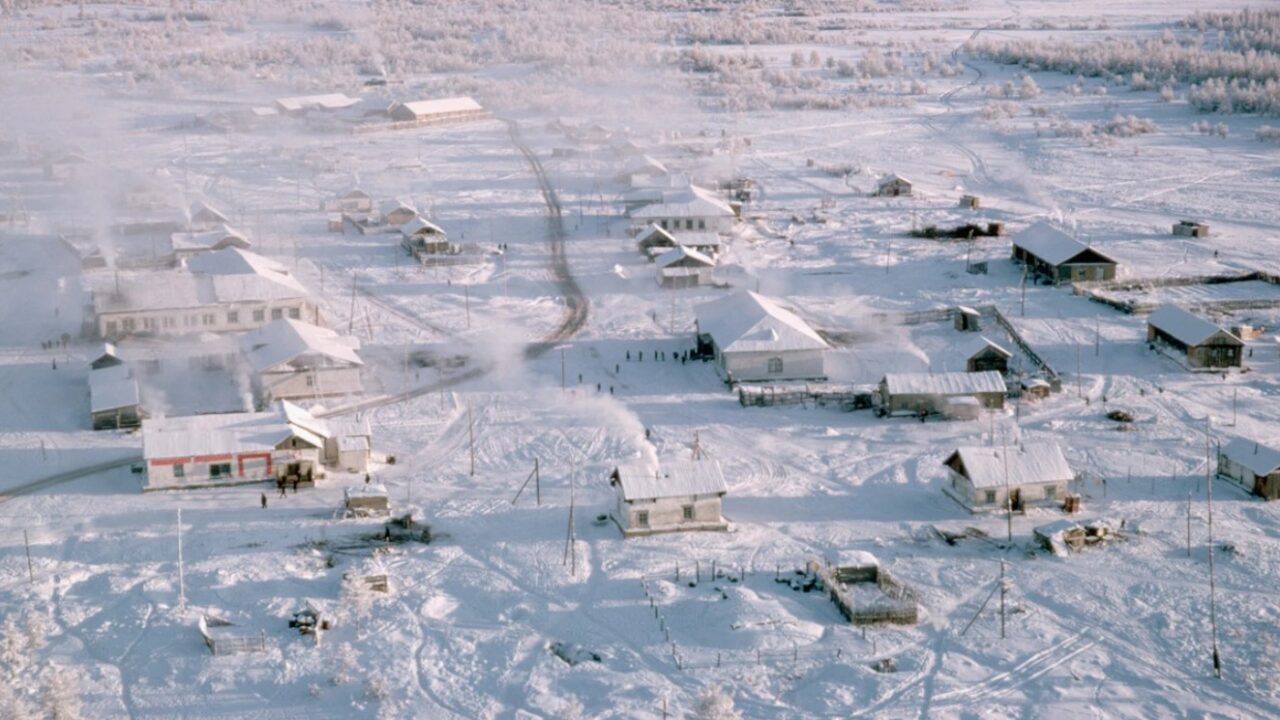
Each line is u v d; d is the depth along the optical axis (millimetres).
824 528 80125
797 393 102688
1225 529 78875
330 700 62188
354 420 93812
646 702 61156
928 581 73000
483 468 90688
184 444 86750
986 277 139875
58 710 59250
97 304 119500
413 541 79000
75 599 71562
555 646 66812
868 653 65500
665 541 78500
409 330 124062
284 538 78938
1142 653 65562
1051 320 123500
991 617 69000
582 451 93250
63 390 106750
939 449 92688
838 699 61375
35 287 139000
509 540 78938
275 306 123000
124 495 85750
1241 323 121500
